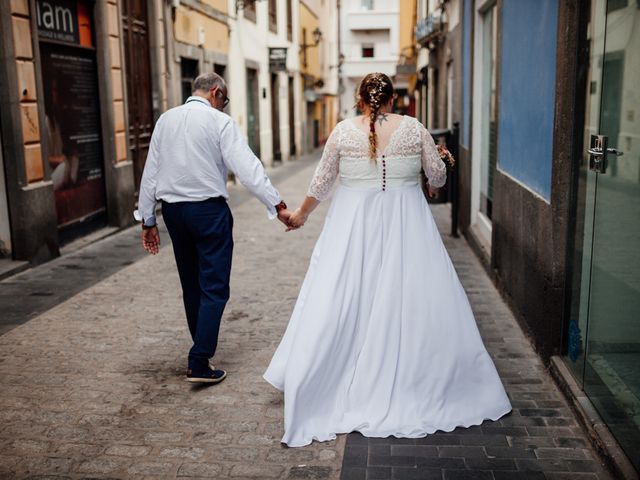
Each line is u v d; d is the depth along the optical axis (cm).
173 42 1192
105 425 349
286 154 2425
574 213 376
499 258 592
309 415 340
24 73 693
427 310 343
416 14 2202
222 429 344
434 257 349
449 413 342
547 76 418
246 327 506
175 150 380
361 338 348
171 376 413
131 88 1014
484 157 791
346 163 346
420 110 2117
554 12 402
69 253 777
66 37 820
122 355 448
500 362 425
